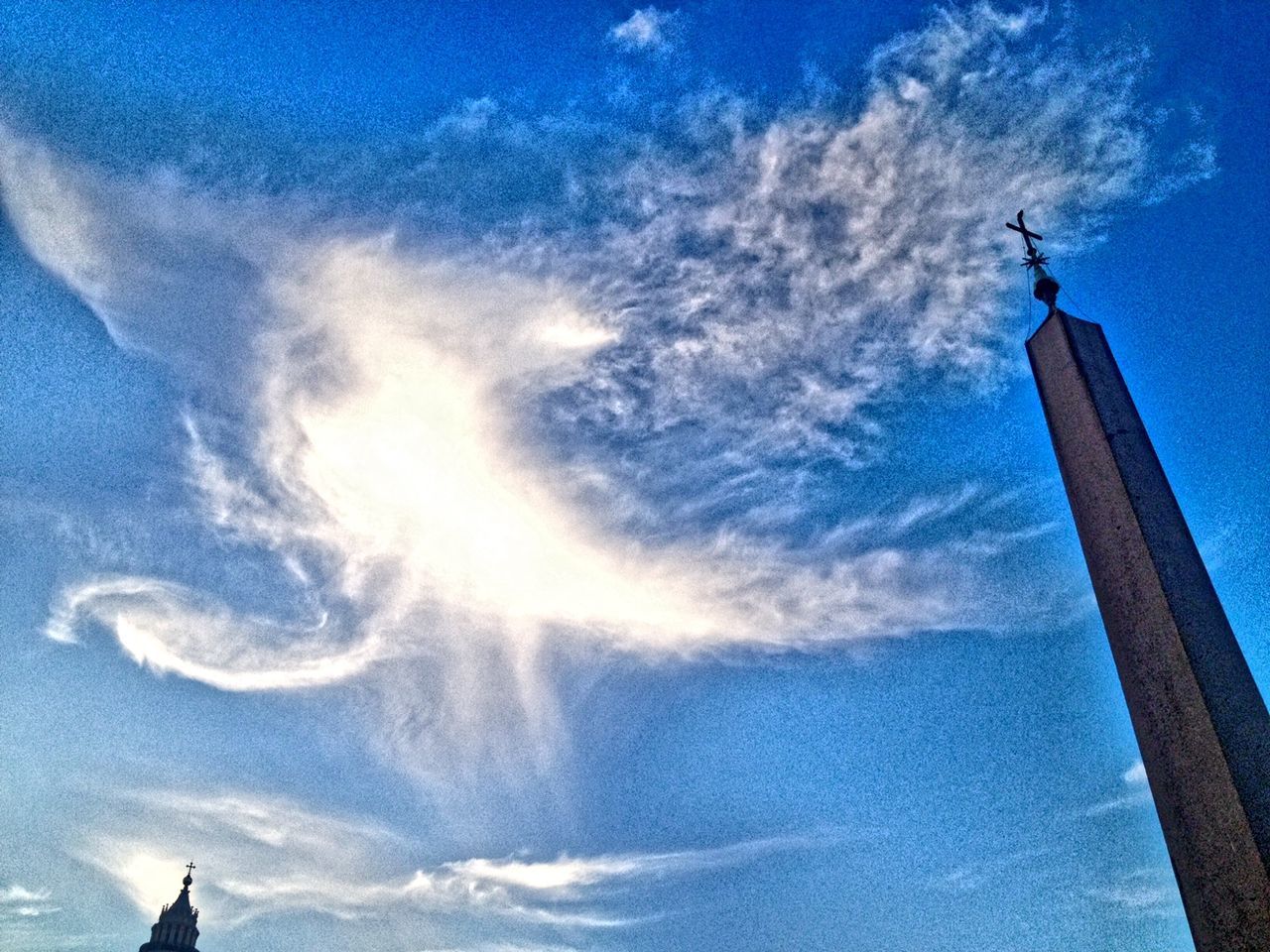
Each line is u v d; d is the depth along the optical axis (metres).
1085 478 16.22
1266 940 11.43
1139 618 14.45
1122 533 15.18
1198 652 13.68
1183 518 15.45
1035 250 19.19
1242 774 12.59
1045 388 17.73
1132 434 16.23
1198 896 12.47
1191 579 14.59
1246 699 13.45
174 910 74.94
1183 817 12.92
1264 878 11.70
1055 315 18.03
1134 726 14.14
